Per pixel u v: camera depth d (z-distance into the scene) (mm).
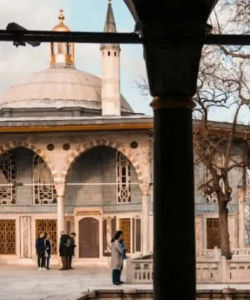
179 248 7336
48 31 7242
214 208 39031
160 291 7324
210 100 29266
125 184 38625
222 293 20359
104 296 21047
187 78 7328
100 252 38594
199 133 30156
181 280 7289
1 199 39344
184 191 7398
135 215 38094
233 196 39969
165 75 7289
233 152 38219
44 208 38812
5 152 38500
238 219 39844
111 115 39438
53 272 32250
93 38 7277
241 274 22953
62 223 37000
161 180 7422
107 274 30688
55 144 37469
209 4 7152
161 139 7430
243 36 7289
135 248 38000
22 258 38688
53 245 38500
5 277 29234
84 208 39000
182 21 7133
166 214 7375
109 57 41188
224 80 29156
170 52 7238
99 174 39281
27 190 39188
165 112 7410
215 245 38781
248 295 20266
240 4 25672
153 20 7133
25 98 46562
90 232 38938
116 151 39000
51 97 46312
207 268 23000
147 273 23781
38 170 39188
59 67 49000
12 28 7176
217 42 7305
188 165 7434
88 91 47156
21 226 39031
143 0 7066
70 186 39188
